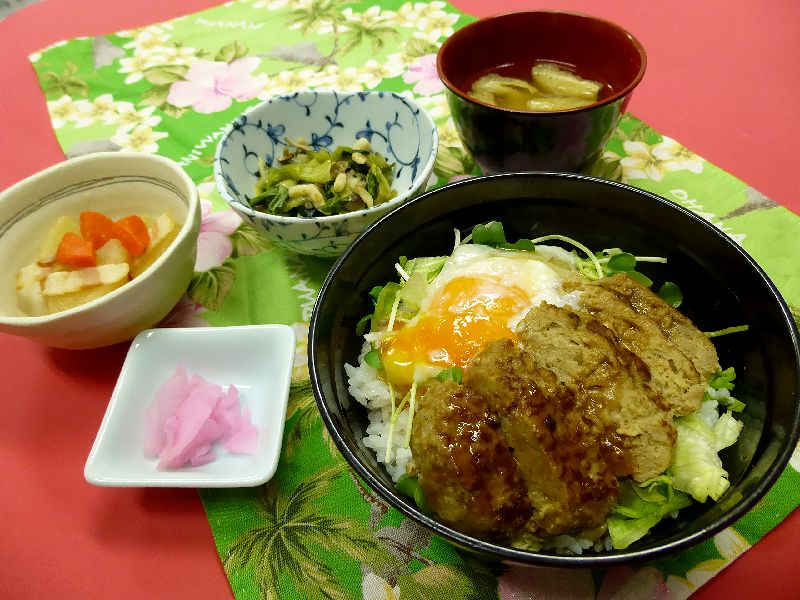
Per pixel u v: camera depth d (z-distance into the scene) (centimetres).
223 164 35
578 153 33
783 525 23
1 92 48
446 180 39
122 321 29
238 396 30
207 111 45
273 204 35
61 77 49
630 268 28
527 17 36
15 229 32
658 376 23
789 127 38
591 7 48
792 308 30
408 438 25
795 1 46
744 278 24
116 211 35
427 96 44
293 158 38
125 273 31
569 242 30
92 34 53
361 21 51
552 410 21
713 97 40
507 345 23
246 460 26
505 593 22
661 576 22
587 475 21
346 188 36
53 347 31
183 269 31
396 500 19
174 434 27
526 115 30
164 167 32
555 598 22
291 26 52
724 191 35
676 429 23
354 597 23
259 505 25
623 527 22
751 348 24
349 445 21
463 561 23
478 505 20
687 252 26
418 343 27
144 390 29
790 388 21
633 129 39
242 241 37
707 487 22
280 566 24
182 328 30
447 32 49
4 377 31
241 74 48
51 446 29
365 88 45
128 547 25
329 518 25
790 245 32
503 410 21
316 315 24
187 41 52
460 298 28
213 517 25
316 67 48
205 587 24
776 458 19
